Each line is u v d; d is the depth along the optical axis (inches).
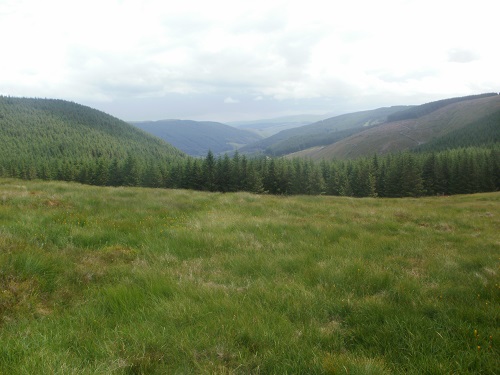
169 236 342.6
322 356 133.2
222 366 123.6
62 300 183.8
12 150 7504.9
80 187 733.3
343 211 639.1
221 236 349.1
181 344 137.8
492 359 131.0
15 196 477.7
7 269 194.4
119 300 181.0
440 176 3348.9
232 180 3221.0
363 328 162.4
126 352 130.7
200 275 240.1
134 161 4109.3
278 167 3489.2
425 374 124.6
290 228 426.0
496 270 268.7
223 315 170.6
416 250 340.2
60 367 114.4
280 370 125.8
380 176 3597.4
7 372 112.3
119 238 324.5
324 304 191.2
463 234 458.3
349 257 296.0
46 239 279.6
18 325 147.9
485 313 176.6
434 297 207.9
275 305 188.1
